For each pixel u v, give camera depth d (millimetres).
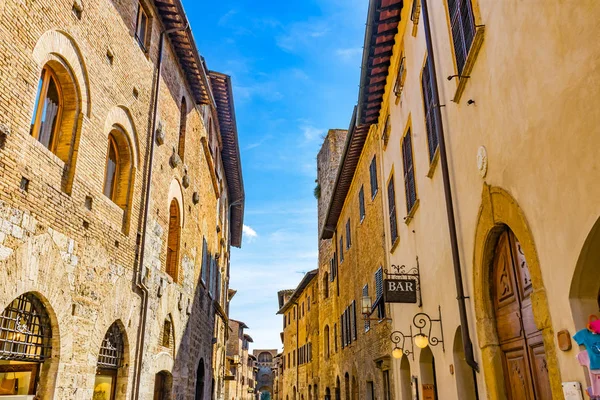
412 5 11211
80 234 8742
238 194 31656
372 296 17281
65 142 8656
